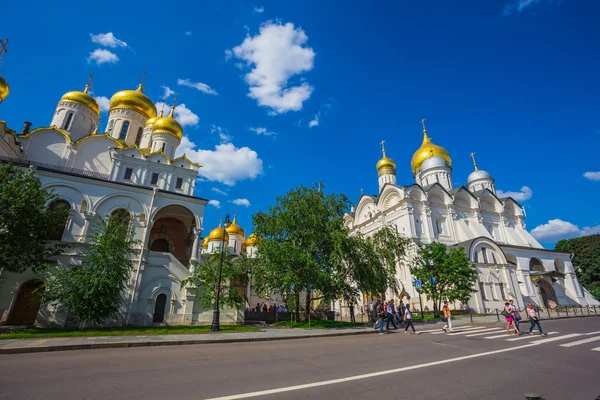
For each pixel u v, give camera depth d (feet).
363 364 31.94
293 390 22.71
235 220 195.52
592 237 208.95
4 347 40.11
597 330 60.23
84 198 88.63
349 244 86.33
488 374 27.81
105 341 47.55
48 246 79.30
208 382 24.67
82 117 126.52
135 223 90.94
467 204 159.74
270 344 48.93
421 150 195.00
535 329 65.00
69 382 24.44
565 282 159.12
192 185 112.47
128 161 105.70
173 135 129.49
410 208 138.62
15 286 76.23
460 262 98.22
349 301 91.91
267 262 82.17
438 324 81.25
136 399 20.51
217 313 67.92
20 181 68.90
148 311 82.28
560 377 26.96
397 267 133.28
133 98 136.67
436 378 26.40
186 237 118.11
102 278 67.51
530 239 167.12
